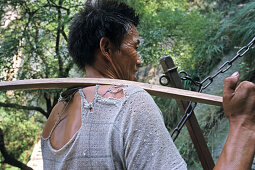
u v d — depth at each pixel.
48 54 7.82
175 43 7.30
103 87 0.95
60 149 0.95
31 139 9.23
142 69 8.21
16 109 7.70
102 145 0.86
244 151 0.77
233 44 6.60
